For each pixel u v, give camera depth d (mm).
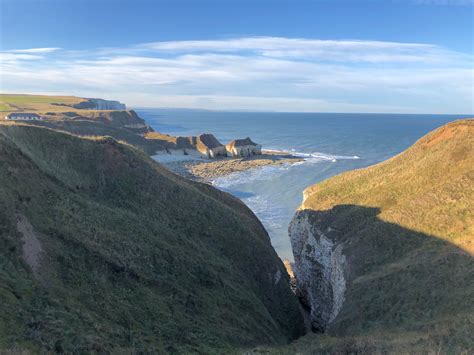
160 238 35000
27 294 18797
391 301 28312
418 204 39062
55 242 25109
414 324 24094
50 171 35906
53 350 15344
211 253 38219
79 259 24984
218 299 31141
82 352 16031
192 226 40781
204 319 27172
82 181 39531
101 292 23516
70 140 43188
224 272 36219
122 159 44312
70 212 30078
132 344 19203
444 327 20984
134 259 29109
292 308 41969
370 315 28375
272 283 42281
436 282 27484
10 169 28984
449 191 38312
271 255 45562
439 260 29719
